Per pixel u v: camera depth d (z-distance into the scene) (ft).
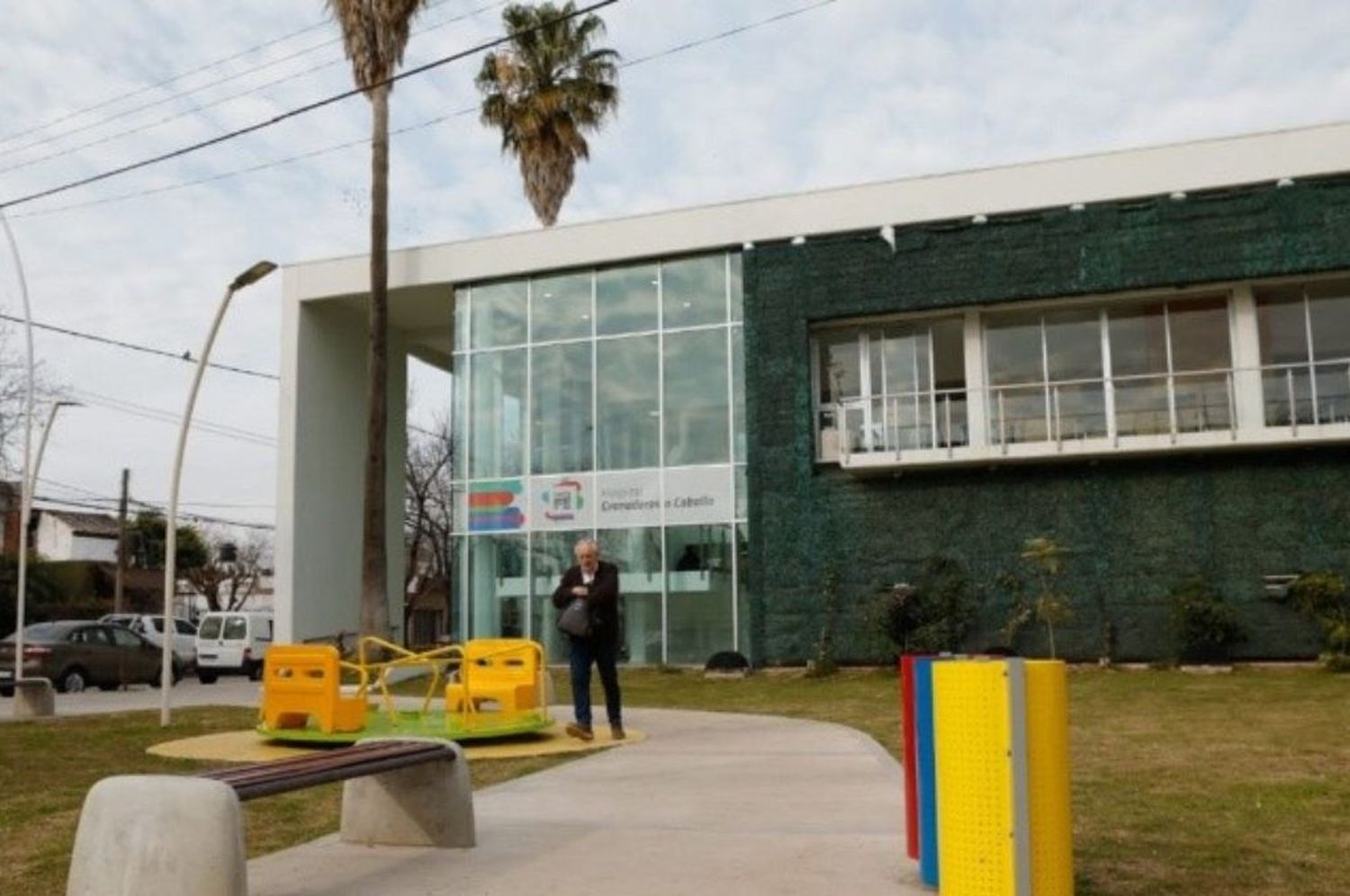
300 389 94.53
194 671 110.32
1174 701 48.80
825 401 80.84
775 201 80.89
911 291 76.74
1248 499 70.64
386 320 81.87
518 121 108.37
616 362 85.40
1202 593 68.74
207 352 49.67
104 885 15.08
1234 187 71.51
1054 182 74.59
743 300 81.10
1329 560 68.95
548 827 22.61
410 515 181.27
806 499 77.77
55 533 219.82
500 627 86.28
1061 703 15.17
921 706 17.39
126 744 40.78
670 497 82.69
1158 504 72.02
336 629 96.78
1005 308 77.25
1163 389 74.54
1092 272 73.26
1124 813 22.75
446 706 41.47
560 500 85.66
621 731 38.52
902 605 71.97
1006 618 73.26
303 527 93.81
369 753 19.61
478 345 89.61
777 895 16.85
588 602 37.88
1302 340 72.90
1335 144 70.08
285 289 95.35
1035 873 14.42
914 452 74.13
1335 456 69.77
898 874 18.02
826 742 36.04
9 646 83.71
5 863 20.48
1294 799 24.14
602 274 86.63
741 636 79.71
